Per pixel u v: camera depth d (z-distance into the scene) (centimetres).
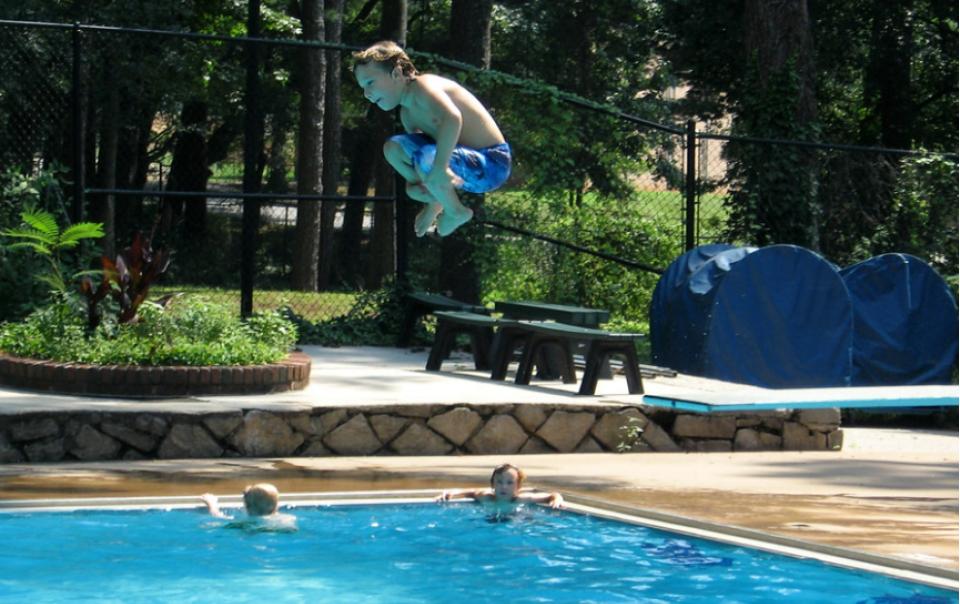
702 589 748
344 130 4478
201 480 1070
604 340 1421
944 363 1836
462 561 813
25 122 1906
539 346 1505
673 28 3616
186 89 3184
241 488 1034
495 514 955
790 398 451
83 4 2894
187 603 705
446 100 653
